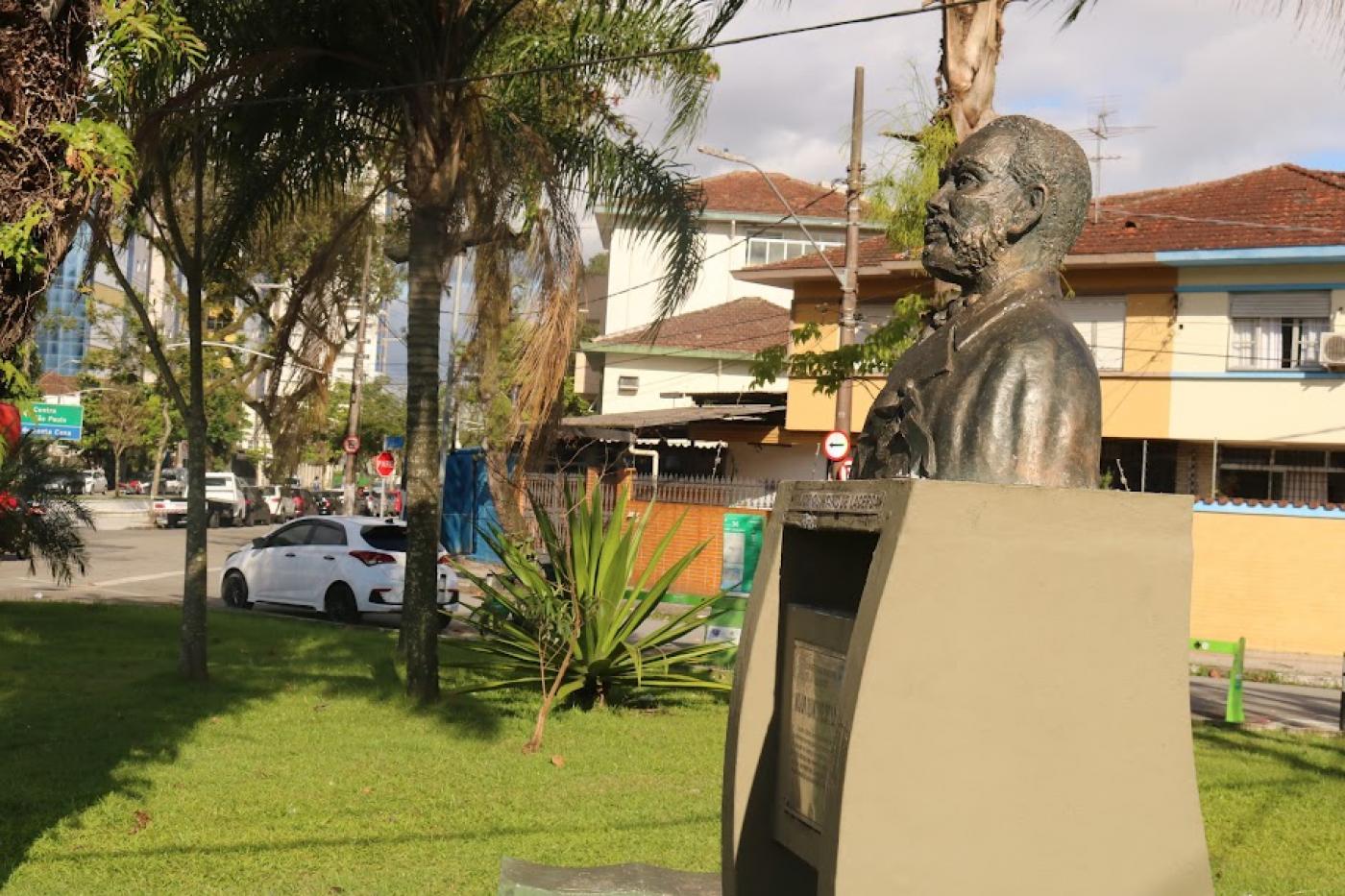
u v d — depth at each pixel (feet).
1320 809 28.45
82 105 18.65
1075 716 11.51
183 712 34.12
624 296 152.97
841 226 142.92
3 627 50.24
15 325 17.80
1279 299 78.74
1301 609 70.38
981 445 13.15
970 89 35.45
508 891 17.25
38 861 20.58
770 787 13.55
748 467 102.27
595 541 38.60
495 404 57.67
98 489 208.33
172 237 38.63
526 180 37.83
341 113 40.22
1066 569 11.57
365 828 23.43
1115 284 82.07
